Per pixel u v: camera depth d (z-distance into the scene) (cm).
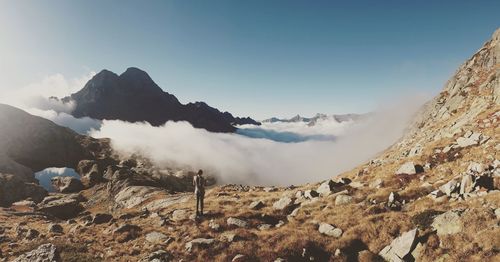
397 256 1769
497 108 4050
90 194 8950
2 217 3659
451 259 1598
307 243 2055
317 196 3347
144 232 2691
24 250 2106
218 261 1997
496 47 6644
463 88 6731
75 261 1981
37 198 8862
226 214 2981
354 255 1936
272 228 2577
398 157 4359
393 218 2127
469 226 1738
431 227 1883
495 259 1479
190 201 4525
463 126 4100
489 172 2433
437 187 2588
